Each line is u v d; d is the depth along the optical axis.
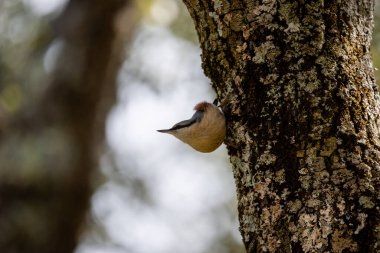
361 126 5.60
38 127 15.82
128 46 16.34
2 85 15.88
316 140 5.56
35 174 15.51
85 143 16.20
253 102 5.92
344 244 5.26
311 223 5.39
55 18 16.20
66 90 15.99
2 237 15.46
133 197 17.80
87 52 15.89
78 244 16.72
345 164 5.46
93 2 15.85
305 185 5.50
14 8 15.52
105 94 16.45
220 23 6.12
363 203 5.34
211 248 17.48
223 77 6.21
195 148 7.48
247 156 5.93
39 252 15.92
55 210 15.95
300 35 5.80
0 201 15.52
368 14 6.14
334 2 5.88
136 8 15.87
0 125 15.66
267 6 5.91
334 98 5.64
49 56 16.16
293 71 5.76
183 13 15.82
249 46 5.96
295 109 5.68
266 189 5.68
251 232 5.79
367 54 6.00
